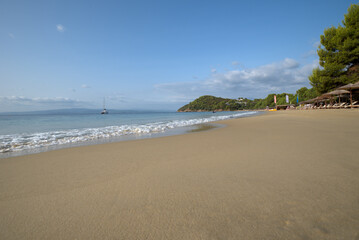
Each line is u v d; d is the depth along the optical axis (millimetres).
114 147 4941
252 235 1250
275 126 8953
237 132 7375
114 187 2203
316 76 29094
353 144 4035
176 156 3680
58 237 1325
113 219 1529
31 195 2041
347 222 1329
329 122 9523
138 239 1267
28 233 1381
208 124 13250
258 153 3578
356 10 24844
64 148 4980
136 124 14609
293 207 1566
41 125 14391
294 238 1196
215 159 3293
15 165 3303
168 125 13031
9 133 8867
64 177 2613
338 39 26000
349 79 25172
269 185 2043
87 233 1360
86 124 15266
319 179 2148
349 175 2242
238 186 2062
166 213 1584
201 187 2090
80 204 1810
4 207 1784
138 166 3061
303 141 4617
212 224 1398
